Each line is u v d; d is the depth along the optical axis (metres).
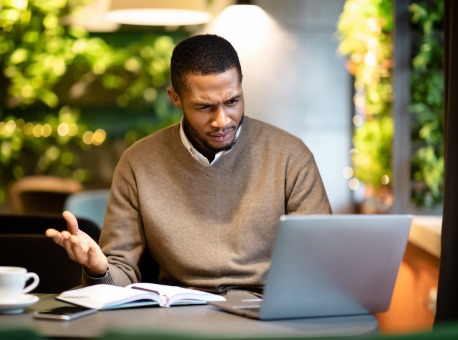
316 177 1.65
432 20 2.66
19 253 1.72
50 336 0.99
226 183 1.61
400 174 2.71
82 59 3.97
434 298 2.16
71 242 1.28
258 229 1.58
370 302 1.21
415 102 2.69
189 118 1.50
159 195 1.61
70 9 3.92
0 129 3.99
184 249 1.57
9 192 3.68
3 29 3.88
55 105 4.03
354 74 3.65
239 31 3.87
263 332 1.05
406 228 1.17
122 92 4.02
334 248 1.12
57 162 4.05
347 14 3.35
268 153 1.65
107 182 4.09
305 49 3.87
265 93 3.88
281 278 1.10
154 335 0.63
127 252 1.60
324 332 1.07
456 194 1.49
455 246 1.49
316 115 3.89
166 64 4.00
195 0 2.81
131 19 3.07
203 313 1.18
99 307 1.18
